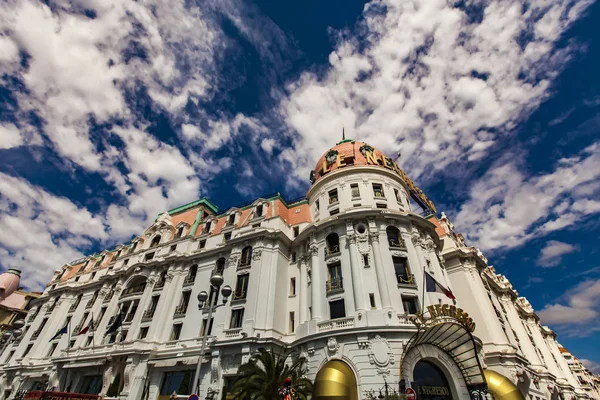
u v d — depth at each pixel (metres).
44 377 43.25
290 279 36.81
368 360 24.78
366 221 33.34
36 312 55.94
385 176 38.28
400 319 26.88
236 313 33.25
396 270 31.11
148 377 33.75
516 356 33.75
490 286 46.34
